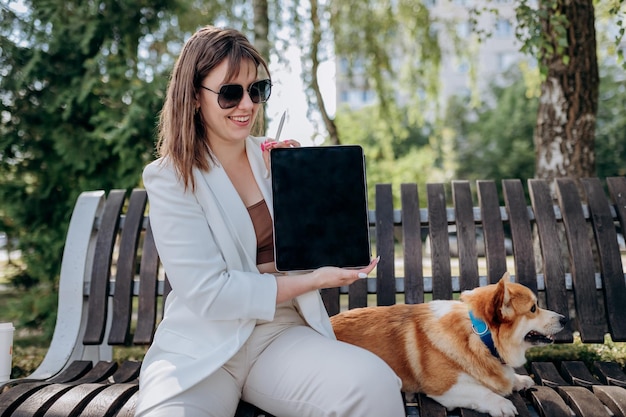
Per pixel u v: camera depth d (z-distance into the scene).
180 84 2.04
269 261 2.15
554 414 2.02
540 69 4.13
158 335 2.03
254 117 2.12
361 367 1.80
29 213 5.11
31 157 5.16
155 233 1.98
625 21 7.51
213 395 1.88
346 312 2.61
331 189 2.07
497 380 2.30
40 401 2.11
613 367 2.50
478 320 2.33
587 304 2.72
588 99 4.50
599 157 22.36
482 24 21.97
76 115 5.16
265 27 6.28
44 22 5.14
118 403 2.16
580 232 2.83
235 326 1.97
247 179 2.21
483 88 27.03
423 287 2.86
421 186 17.91
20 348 4.79
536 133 4.72
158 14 5.50
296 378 1.88
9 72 5.06
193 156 2.02
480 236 13.19
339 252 2.04
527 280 2.79
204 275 1.92
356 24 8.60
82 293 2.92
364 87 9.95
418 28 8.83
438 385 2.28
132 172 5.05
